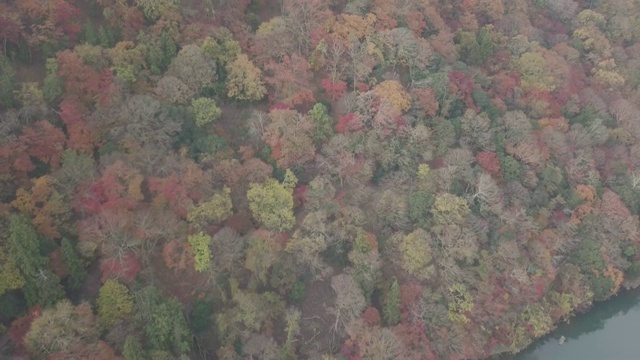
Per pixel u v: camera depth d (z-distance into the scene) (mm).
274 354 78438
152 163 84250
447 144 100188
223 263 82000
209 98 98000
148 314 74562
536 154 102812
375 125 97312
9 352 71250
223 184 88625
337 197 94125
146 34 99188
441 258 89750
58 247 78000
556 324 100562
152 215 80312
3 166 79188
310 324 86375
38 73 94000
